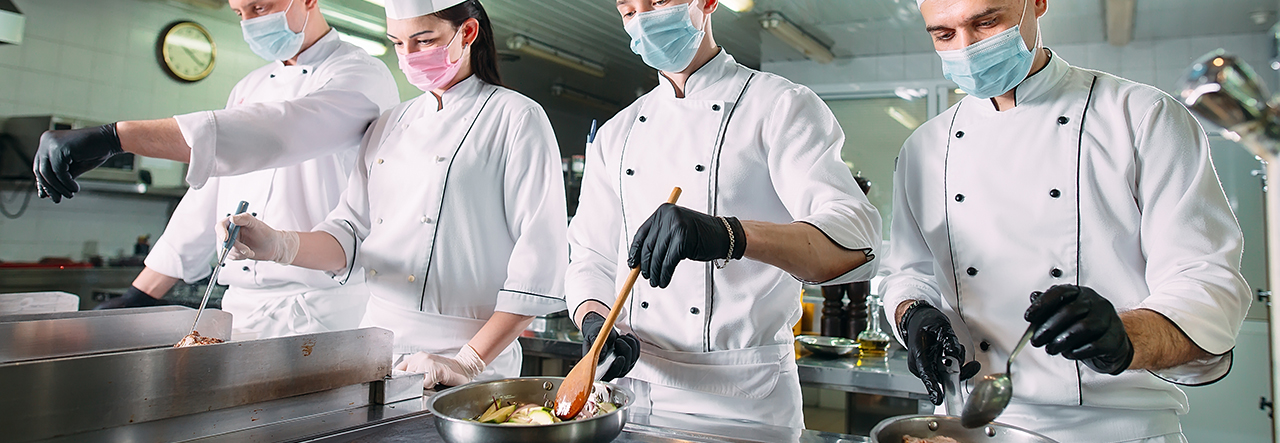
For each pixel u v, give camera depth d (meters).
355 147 1.92
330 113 1.73
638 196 1.33
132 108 3.59
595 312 1.26
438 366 1.35
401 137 1.71
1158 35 4.43
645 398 1.32
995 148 1.22
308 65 1.91
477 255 1.61
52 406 0.92
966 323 1.24
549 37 4.83
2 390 0.88
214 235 2.08
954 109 1.33
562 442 0.82
